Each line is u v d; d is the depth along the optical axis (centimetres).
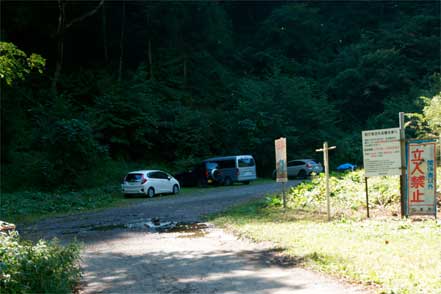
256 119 3688
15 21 3180
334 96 5247
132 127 3027
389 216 1109
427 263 617
